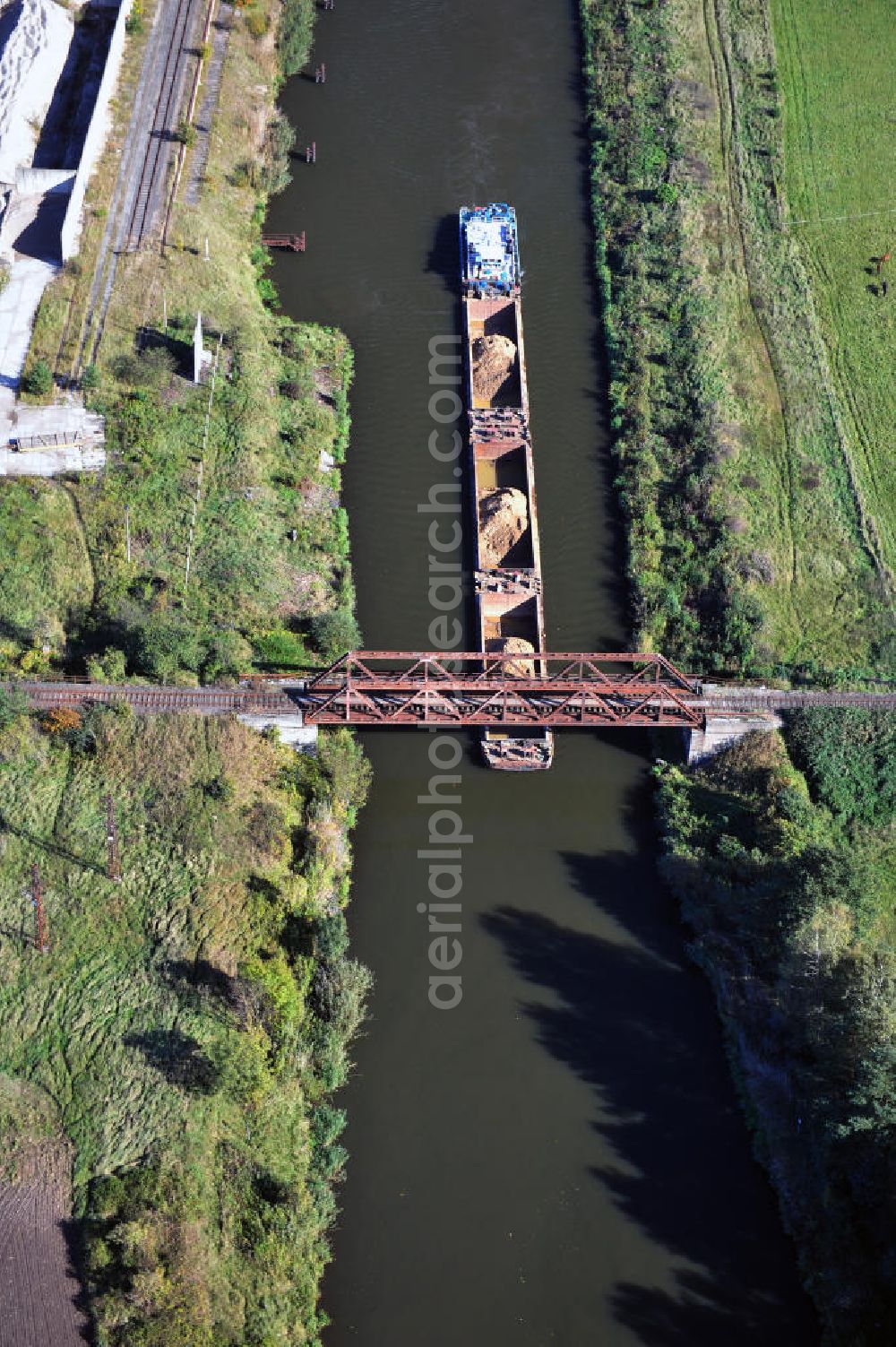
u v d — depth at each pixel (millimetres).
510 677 99625
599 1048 90125
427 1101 87812
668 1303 81812
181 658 99625
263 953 89750
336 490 112500
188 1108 83375
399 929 94250
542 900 96000
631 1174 85812
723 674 104688
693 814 98750
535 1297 81812
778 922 91500
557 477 114375
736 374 119312
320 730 100562
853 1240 82000
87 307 116688
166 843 93188
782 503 112688
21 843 92375
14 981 87312
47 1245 78500
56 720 95875
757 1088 88250
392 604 107500
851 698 102062
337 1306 81062
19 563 103562
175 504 107625
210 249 121625
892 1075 80375
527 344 121625
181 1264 77812
